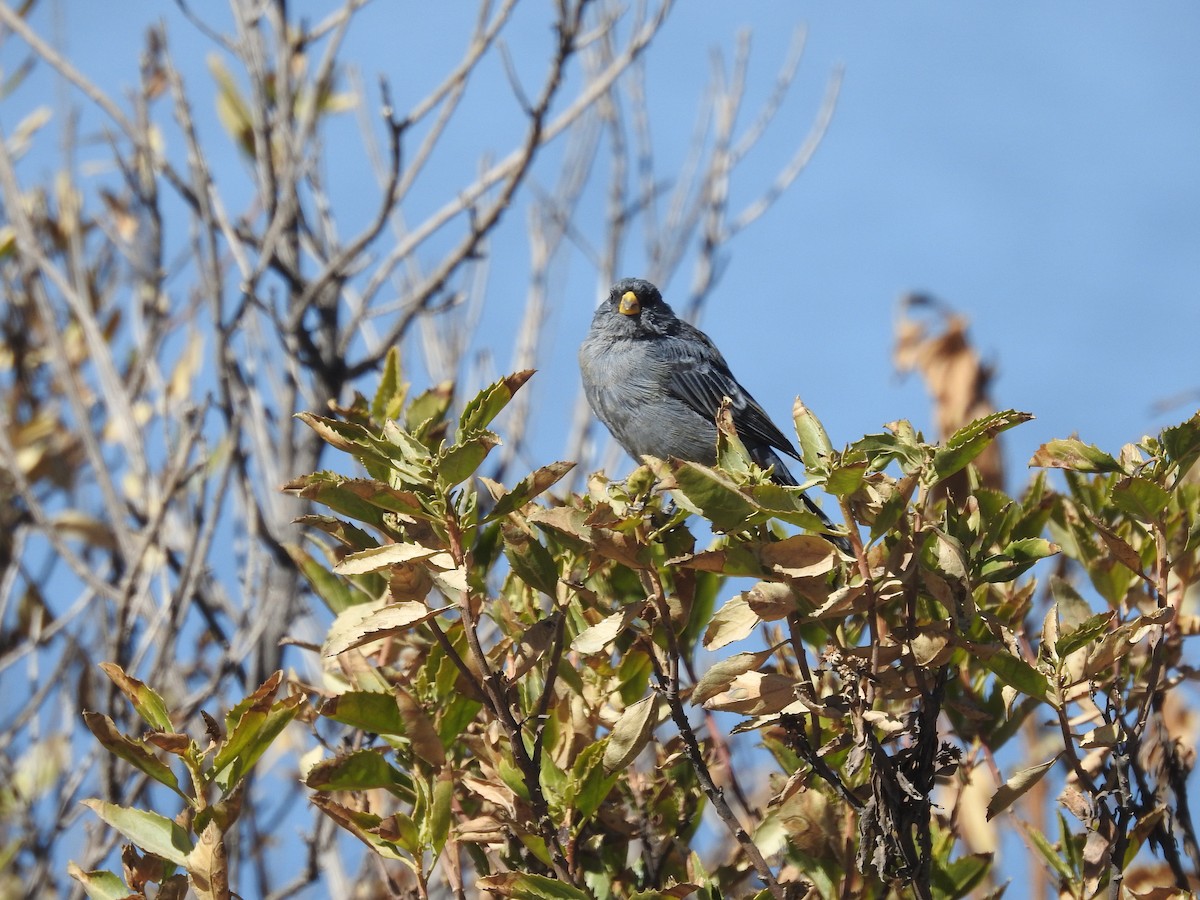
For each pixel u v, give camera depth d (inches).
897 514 230.7
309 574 311.0
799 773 247.0
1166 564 255.3
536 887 238.2
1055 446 255.0
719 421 251.3
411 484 243.3
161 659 398.0
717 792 244.5
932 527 240.5
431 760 242.8
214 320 436.1
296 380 478.9
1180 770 278.1
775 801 256.1
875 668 238.7
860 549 235.9
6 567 510.6
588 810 256.5
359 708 253.9
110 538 490.6
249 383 490.0
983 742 288.4
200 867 231.9
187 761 239.1
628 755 248.7
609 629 248.1
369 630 235.6
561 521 251.6
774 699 243.8
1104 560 281.0
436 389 334.0
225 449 418.6
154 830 242.7
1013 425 229.6
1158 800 272.1
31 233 485.1
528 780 246.2
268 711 243.1
